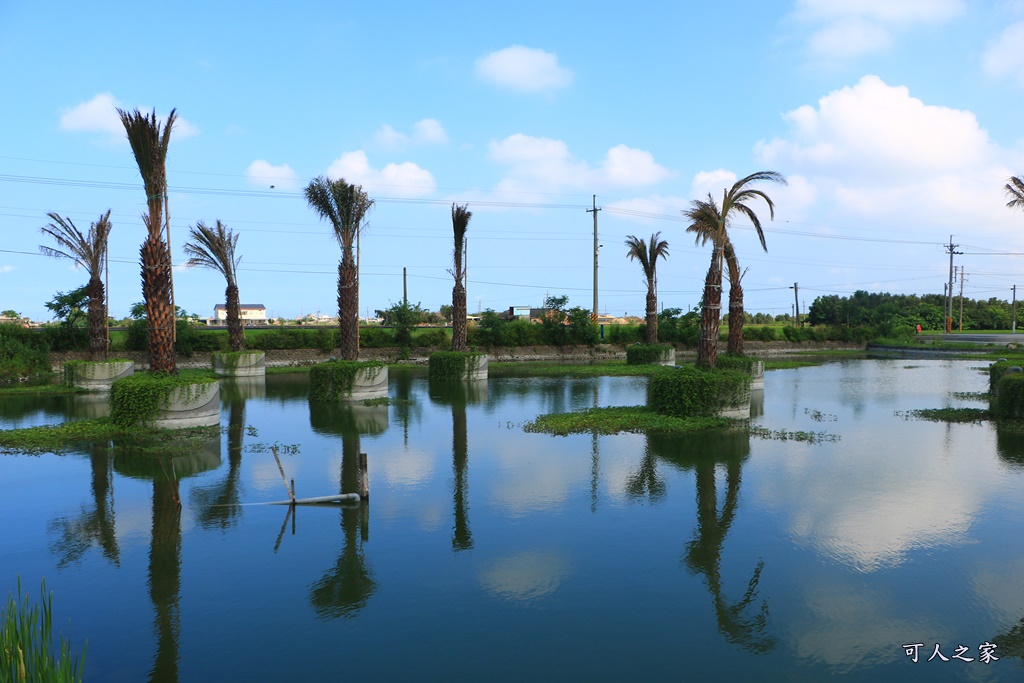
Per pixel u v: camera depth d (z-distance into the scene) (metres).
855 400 23.75
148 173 18.33
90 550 8.17
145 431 16.06
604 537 8.46
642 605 6.52
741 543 8.20
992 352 59.66
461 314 33.84
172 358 18.88
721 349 64.75
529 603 6.58
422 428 17.23
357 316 27.97
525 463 12.81
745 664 5.43
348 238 27.80
